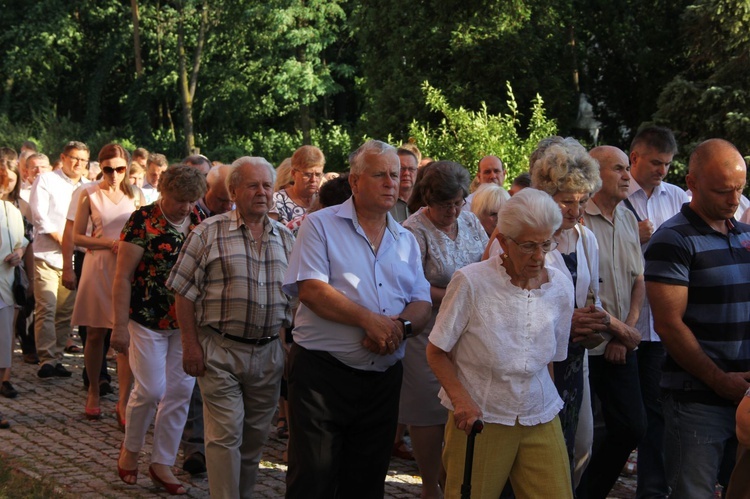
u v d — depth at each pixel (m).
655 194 6.45
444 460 4.21
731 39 18.00
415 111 23.41
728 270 4.50
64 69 42.62
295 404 4.57
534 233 3.84
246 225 5.27
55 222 9.70
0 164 7.70
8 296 7.58
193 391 6.49
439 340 4.00
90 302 7.75
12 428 7.55
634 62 22.30
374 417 4.64
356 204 4.69
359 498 4.73
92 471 6.46
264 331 5.24
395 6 24.11
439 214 5.56
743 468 3.77
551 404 4.09
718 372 4.41
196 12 40.59
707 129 18.36
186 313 5.21
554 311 4.04
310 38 36.34
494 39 22.48
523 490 4.07
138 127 41.06
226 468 5.13
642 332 5.88
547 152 4.57
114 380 9.37
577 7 22.88
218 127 41.66
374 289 4.61
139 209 6.18
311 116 41.69
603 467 5.32
